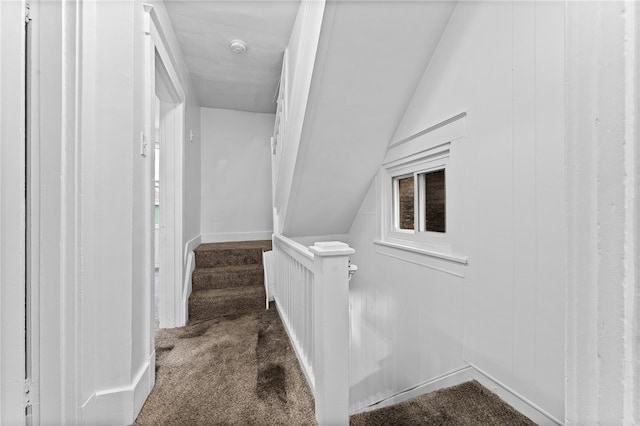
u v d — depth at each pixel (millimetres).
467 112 1393
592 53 324
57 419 975
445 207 1621
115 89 1210
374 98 1729
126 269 1215
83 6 1083
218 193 3807
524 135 1124
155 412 1242
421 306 1781
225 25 2090
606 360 307
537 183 1078
